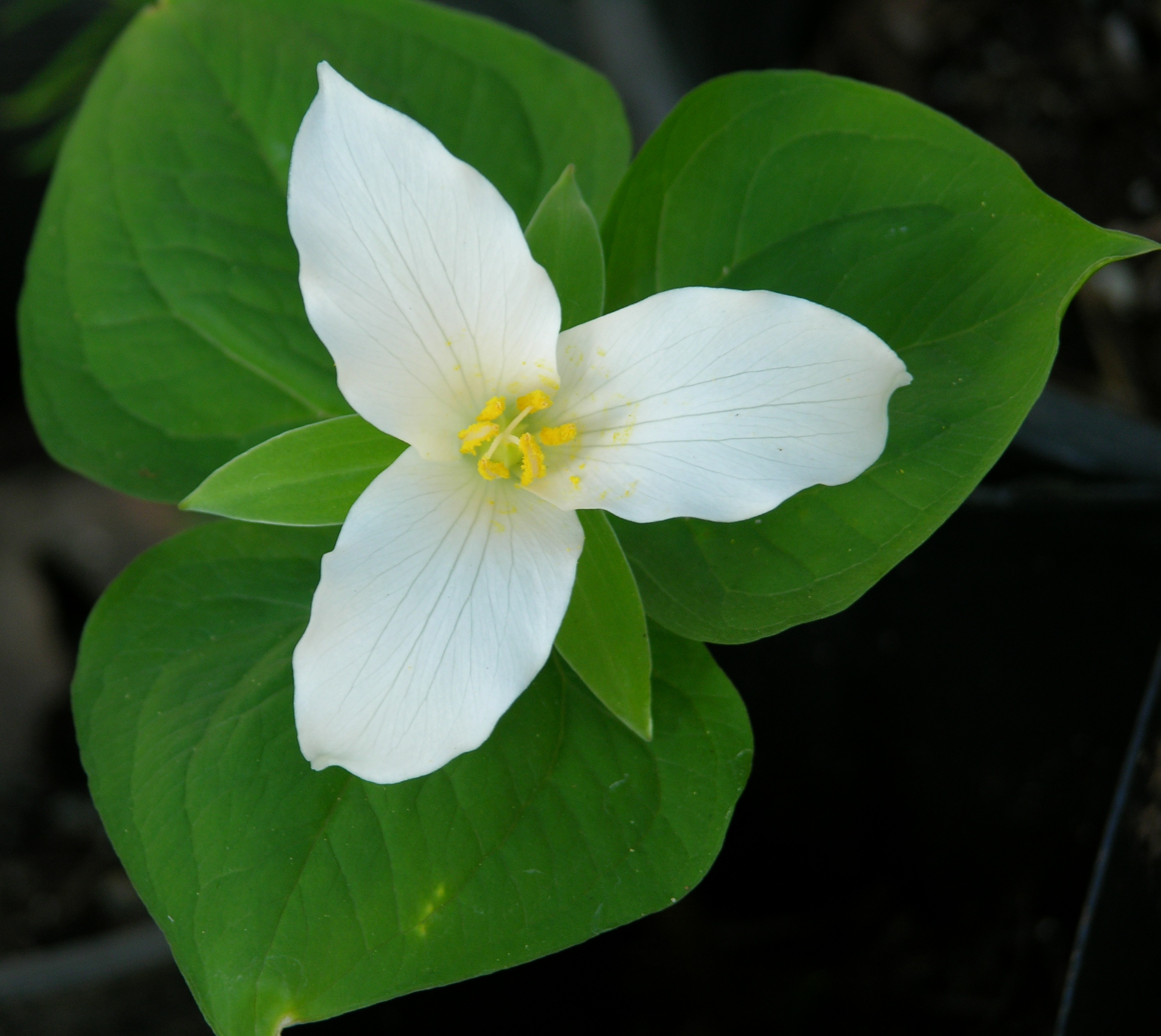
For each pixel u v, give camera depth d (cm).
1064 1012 21
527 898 21
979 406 22
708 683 22
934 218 22
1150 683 25
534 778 22
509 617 20
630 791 22
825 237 23
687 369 20
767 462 20
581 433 21
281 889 21
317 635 19
